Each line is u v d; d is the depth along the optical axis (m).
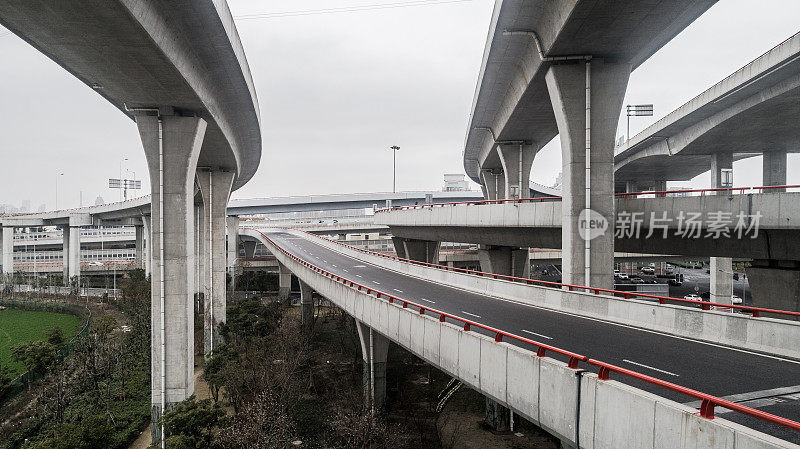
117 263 97.69
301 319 49.66
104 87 23.31
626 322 20.09
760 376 12.81
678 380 12.56
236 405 28.45
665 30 22.98
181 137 27.00
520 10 22.44
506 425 27.08
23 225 83.19
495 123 42.62
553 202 27.69
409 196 101.50
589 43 22.72
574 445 10.67
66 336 46.84
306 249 69.44
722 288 44.00
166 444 19.39
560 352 11.34
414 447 24.77
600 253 24.59
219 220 47.44
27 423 25.92
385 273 42.56
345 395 31.25
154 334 26.84
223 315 46.56
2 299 66.62
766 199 20.92
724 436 7.53
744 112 34.28
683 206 23.19
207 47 22.83
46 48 18.50
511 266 40.19
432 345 17.25
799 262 22.33
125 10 15.55
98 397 29.34
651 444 8.83
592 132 24.53
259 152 49.22
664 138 50.16
